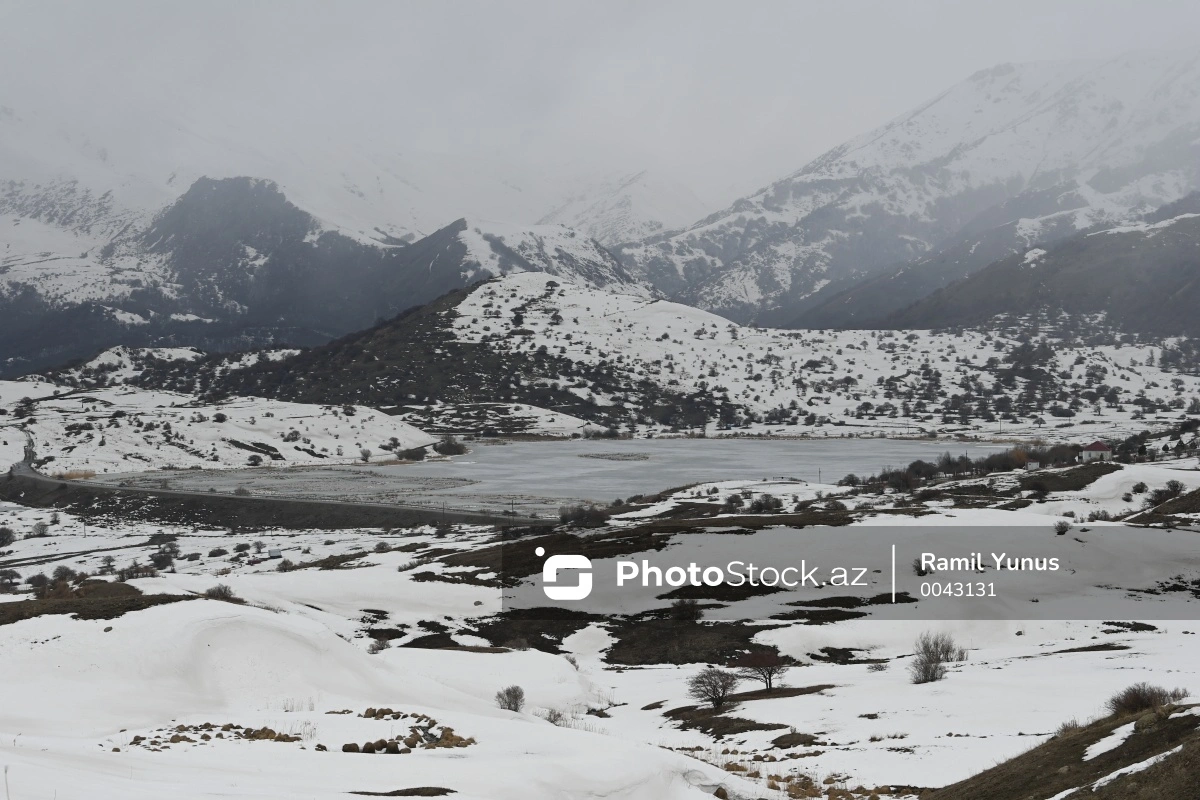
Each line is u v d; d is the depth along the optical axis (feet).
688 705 174.50
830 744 129.08
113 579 273.95
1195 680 142.51
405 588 279.90
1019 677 164.25
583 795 80.94
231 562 435.12
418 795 70.49
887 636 233.35
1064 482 481.05
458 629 254.47
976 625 238.07
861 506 455.63
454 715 107.86
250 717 99.50
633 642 243.81
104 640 114.01
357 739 90.63
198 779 68.28
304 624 130.72
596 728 149.18
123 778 65.36
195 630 117.50
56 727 88.22
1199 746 62.95
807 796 96.78
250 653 117.70
